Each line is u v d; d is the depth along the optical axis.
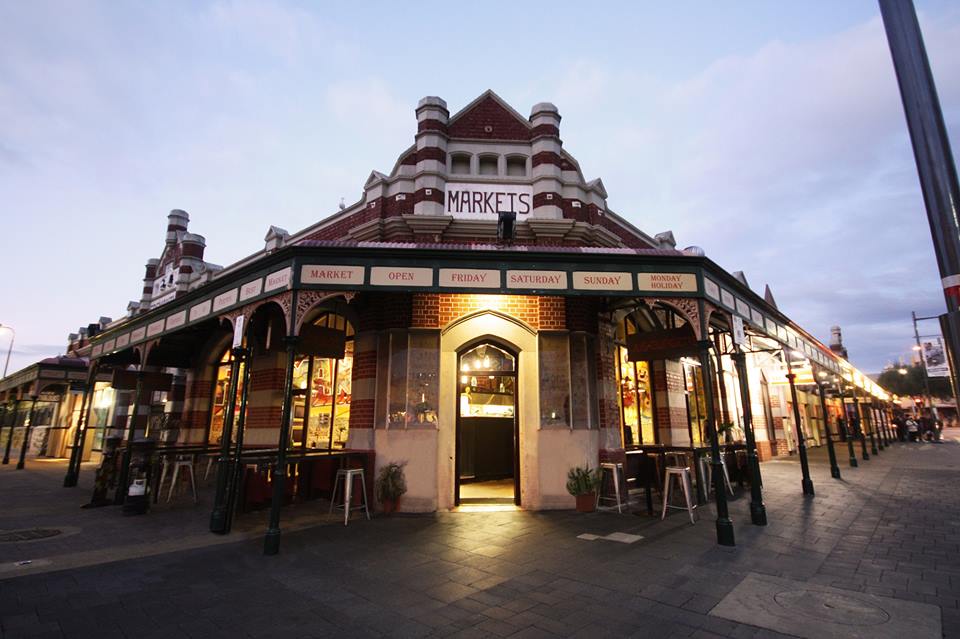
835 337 48.50
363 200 11.47
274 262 7.62
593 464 9.41
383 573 5.42
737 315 8.76
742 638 3.73
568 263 7.54
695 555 6.01
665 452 9.72
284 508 9.34
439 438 9.27
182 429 14.17
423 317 9.70
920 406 53.09
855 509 8.80
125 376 12.57
